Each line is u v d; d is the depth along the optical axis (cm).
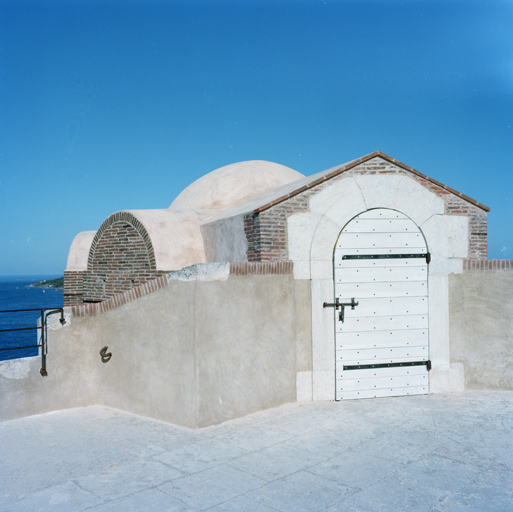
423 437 584
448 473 484
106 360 716
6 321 5969
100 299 1159
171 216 1097
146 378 673
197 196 1274
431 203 784
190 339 618
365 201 760
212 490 453
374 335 755
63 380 708
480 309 797
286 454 535
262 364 688
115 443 575
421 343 772
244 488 456
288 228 732
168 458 529
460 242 796
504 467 498
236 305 658
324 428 617
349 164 756
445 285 785
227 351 648
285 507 419
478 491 446
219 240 937
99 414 684
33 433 611
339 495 440
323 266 742
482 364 797
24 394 675
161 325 654
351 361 746
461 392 786
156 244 1014
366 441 571
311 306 737
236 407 657
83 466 512
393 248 767
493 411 685
